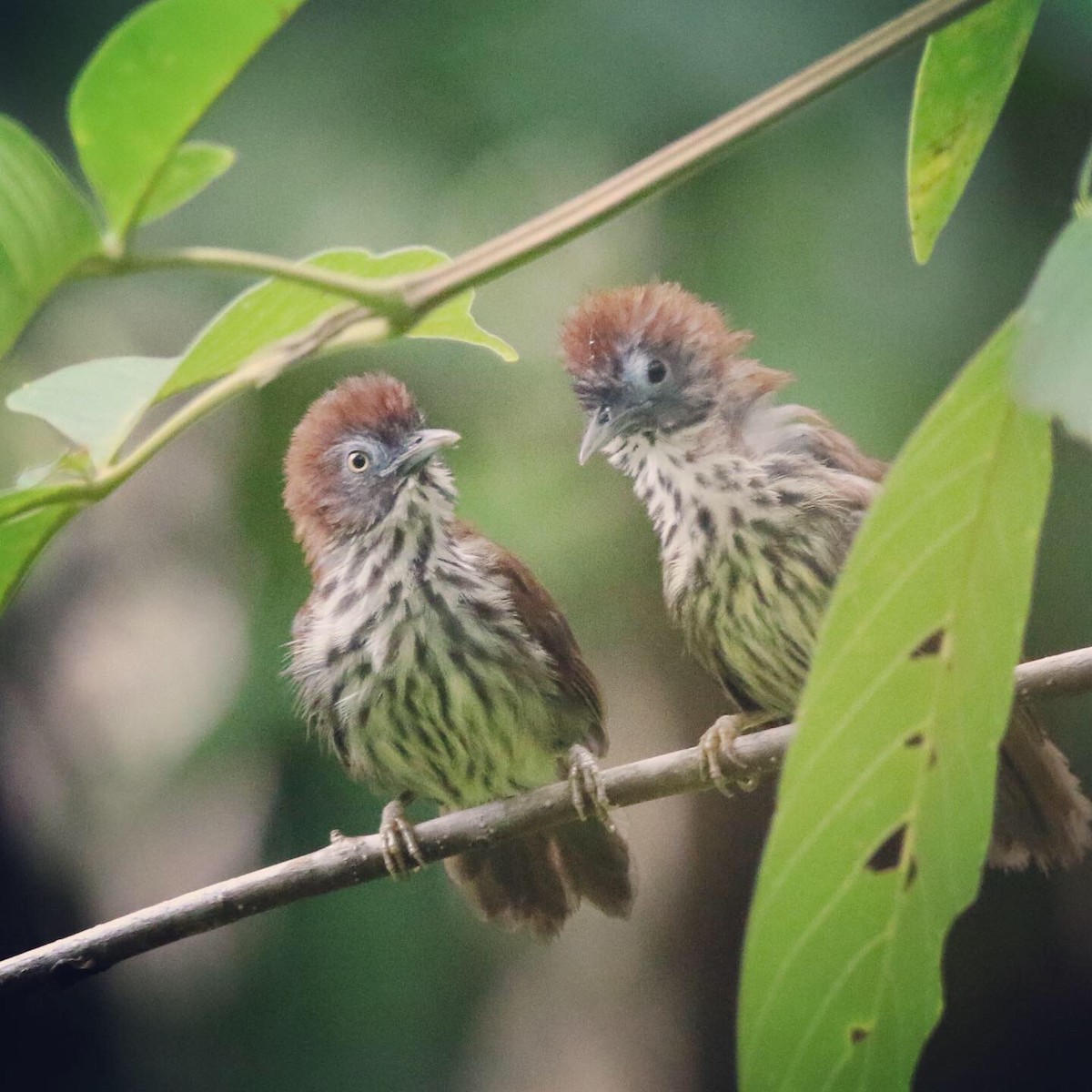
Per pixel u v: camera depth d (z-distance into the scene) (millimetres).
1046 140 10445
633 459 9742
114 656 12477
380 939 12297
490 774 9969
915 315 10258
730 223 10539
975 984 14797
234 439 12281
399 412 9953
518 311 11148
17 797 12617
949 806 3111
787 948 3010
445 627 9648
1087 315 2322
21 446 11148
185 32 2770
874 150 10312
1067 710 12570
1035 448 2889
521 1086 12359
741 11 10086
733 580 9422
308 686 9961
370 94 10562
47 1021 13156
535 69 10336
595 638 11750
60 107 10867
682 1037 12664
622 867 9750
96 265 2783
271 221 10477
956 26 3869
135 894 12391
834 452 9523
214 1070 12586
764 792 12898
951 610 3002
